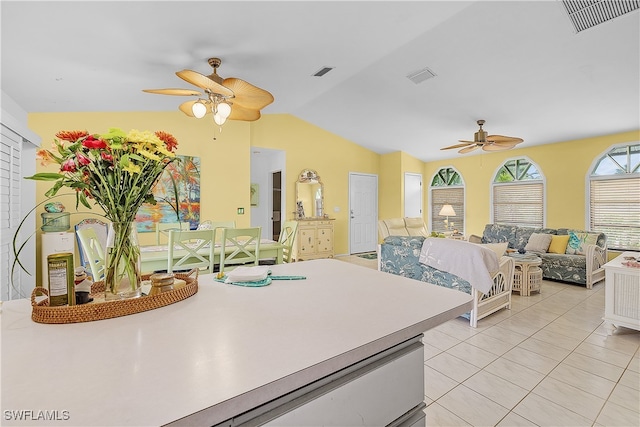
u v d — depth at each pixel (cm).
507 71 368
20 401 52
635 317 276
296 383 64
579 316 337
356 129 654
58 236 325
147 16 207
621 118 457
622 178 508
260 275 135
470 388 204
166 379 60
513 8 267
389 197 767
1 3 174
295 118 648
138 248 109
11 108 321
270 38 266
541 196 600
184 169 465
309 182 669
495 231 601
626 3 244
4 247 216
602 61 327
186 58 278
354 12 247
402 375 94
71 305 94
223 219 499
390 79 419
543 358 244
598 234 489
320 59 332
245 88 264
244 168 522
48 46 225
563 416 177
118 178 100
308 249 642
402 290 123
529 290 416
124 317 92
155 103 405
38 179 90
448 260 320
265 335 80
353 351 74
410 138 654
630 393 198
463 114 498
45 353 69
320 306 103
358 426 82
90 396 54
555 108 443
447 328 304
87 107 376
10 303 108
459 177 741
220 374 62
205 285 129
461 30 300
